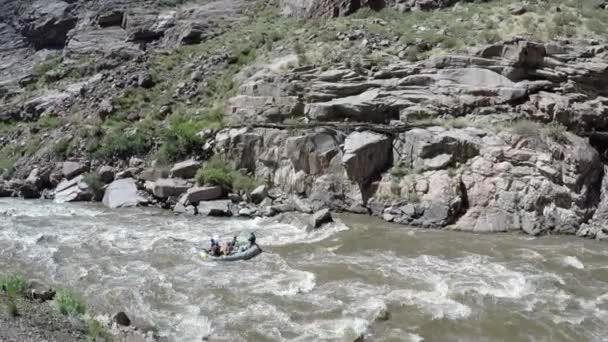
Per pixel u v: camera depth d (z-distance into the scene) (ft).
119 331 37.81
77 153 103.30
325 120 91.04
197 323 41.37
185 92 115.24
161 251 60.34
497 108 83.76
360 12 122.52
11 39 210.79
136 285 49.39
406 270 53.88
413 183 76.23
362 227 71.31
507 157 73.20
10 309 36.55
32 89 155.84
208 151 92.58
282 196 83.97
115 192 87.92
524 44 87.15
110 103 115.14
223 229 70.64
